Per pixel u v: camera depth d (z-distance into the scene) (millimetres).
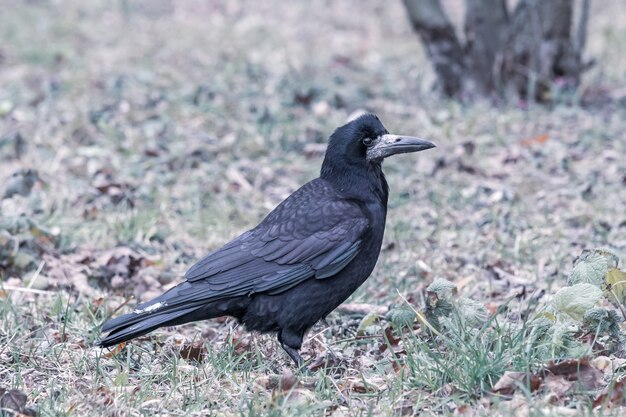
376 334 8953
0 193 13328
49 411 7191
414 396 7352
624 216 12477
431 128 16375
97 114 16859
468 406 7004
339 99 17844
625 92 18719
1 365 8336
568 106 17656
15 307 9578
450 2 31344
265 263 8219
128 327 7859
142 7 30656
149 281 10633
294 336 8375
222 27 27766
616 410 6703
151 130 16094
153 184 13930
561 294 7938
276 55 23188
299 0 31344
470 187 13859
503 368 7426
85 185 13742
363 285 10523
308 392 7375
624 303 8406
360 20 28969
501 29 18453
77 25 27109
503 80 18250
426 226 12469
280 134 15961
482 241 11867
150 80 19734
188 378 7941
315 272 8258
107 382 7836
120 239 11867
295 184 14211
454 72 18719
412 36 26906
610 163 14672
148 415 7223
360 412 7055
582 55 18484
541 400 6891
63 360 8469
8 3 30203
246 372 8000
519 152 15102
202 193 13656
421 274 10828
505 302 9445
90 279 10750
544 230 12023
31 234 11148
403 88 19547
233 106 17578
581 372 7211
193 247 11898
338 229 8344
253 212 12953
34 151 15266
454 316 8180
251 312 8273
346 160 8680
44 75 20828
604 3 29281
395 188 13766
